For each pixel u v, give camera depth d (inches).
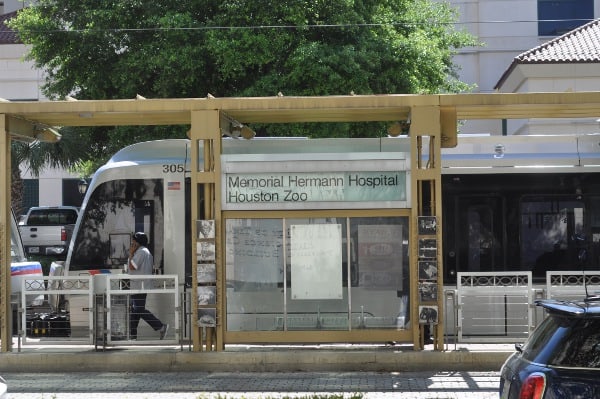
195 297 507.8
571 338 242.1
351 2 940.0
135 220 613.9
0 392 276.5
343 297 518.6
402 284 516.4
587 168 605.6
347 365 494.9
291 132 904.9
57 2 997.2
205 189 519.2
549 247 604.1
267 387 446.9
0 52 1493.6
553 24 1588.3
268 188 515.5
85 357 502.3
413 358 492.7
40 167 1087.0
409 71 969.5
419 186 509.7
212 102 510.9
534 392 237.1
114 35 973.2
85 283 523.2
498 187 608.4
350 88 920.3
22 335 521.7
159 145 623.8
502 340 512.4
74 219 1185.4
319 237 519.5
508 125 1376.7
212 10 960.9
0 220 521.3
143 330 526.6
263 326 518.9
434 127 503.8
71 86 1010.7
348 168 513.0
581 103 496.4
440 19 1178.0
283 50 936.3
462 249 604.7
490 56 1582.2
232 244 521.0
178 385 455.2
